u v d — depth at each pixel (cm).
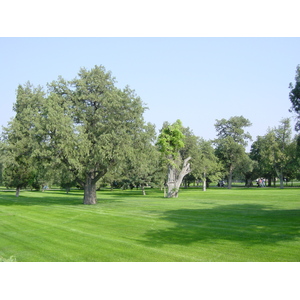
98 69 3497
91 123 3391
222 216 2247
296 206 2859
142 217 2288
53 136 3064
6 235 1702
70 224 2033
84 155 3247
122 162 3259
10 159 3966
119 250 1302
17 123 3975
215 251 1224
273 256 1121
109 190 8288
